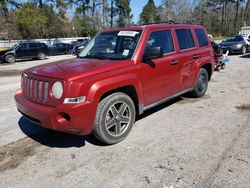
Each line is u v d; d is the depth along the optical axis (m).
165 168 3.17
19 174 3.17
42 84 3.47
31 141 4.08
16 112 5.60
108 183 2.93
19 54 19.55
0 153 3.71
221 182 2.85
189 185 2.82
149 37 4.33
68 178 3.05
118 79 3.66
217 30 72.38
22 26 33.59
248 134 4.04
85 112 3.31
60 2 34.75
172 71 4.80
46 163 3.40
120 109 3.85
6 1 29.08
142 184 2.88
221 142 3.80
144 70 4.12
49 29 37.94
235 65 12.03
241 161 3.25
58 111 3.26
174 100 6.04
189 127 4.41
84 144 3.91
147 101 4.34
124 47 4.25
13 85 9.10
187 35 5.47
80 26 41.53
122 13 49.69
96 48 4.67
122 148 3.74
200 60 5.73
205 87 6.27
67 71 3.49
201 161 3.30
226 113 5.05
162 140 3.95
